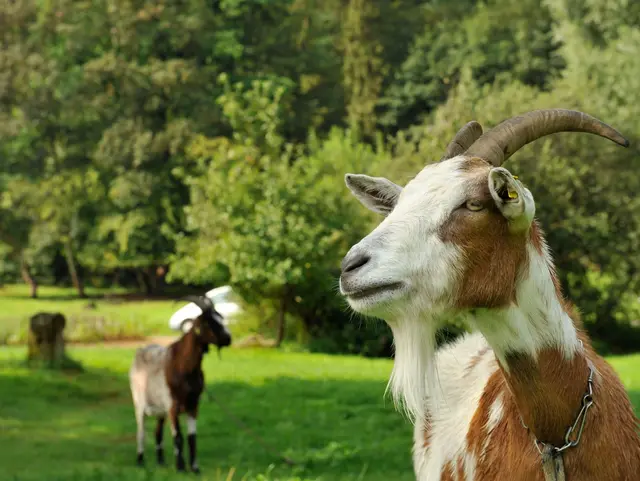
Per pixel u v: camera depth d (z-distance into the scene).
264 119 30.39
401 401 3.97
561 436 3.77
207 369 22.47
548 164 27.83
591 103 30.44
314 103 52.94
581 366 3.80
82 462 11.91
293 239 26.61
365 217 28.56
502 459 3.98
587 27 39.00
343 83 56.22
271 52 54.12
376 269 3.52
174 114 48.72
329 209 27.95
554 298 3.73
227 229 27.98
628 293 30.23
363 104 53.56
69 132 50.41
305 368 22.94
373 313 3.59
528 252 3.61
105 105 48.94
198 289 50.00
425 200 3.60
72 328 29.19
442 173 3.67
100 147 46.44
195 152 34.19
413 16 61.12
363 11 55.50
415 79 53.88
